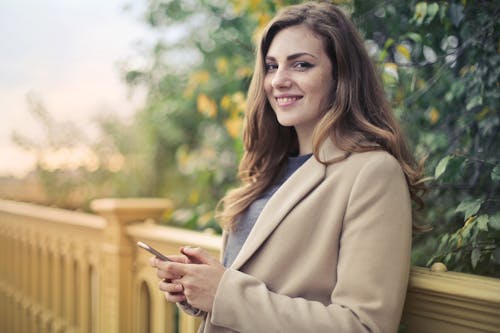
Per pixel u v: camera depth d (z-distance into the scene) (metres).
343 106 1.28
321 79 1.32
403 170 1.25
